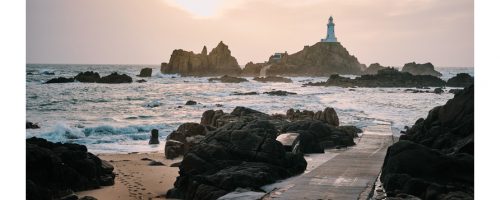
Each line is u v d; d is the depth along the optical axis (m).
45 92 61.25
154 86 84.31
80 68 160.50
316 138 20.41
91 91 66.19
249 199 10.59
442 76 154.75
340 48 193.12
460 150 12.88
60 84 75.50
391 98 63.00
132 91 70.19
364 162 15.20
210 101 56.19
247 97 63.56
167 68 158.75
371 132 23.84
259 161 14.51
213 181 12.71
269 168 13.59
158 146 25.25
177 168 18.73
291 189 11.37
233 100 58.12
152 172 17.81
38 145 15.09
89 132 29.09
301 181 12.28
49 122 33.53
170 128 31.69
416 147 11.72
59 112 41.25
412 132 18.77
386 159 12.94
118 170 18.03
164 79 121.88
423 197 10.24
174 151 21.25
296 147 17.83
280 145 15.03
